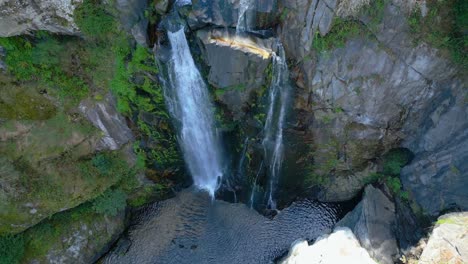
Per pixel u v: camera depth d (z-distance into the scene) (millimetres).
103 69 14836
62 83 14750
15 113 14625
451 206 14648
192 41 14430
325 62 14453
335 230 16438
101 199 16859
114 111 15773
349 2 12953
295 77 15000
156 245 17250
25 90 14539
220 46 13578
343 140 16672
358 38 13812
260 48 13977
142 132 16625
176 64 14812
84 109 15336
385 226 15875
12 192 14617
